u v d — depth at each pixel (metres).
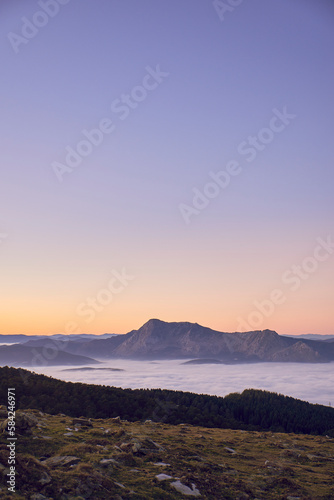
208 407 113.50
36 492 18.53
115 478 23.36
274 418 120.00
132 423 51.41
